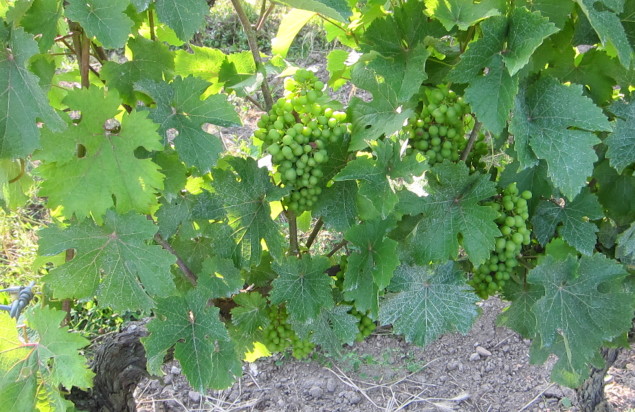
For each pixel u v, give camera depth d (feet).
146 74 2.83
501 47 2.61
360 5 3.28
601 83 2.97
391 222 2.84
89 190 2.49
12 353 2.71
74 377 2.70
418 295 3.00
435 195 2.83
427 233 2.87
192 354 2.80
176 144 2.64
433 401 6.02
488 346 6.59
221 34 9.75
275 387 6.13
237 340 3.25
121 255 2.62
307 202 2.97
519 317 3.27
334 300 3.24
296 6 2.64
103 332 5.99
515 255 3.01
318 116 2.83
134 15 2.75
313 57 9.48
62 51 3.12
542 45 2.90
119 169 2.50
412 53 2.79
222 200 2.92
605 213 3.29
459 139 2.96
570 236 3.01
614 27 2.58
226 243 2.95
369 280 2.89
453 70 2.60
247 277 3.29
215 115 2.66
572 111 2.68
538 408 5.92
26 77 2.36
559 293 2.99
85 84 2.69
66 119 2.43
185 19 2.47
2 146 2.41
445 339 6.68
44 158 2.42
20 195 2.90
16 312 3.00
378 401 6.02
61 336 2.69
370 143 2.90
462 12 2.66
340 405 5.96
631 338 4.11
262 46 9.57
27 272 5.98
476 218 2.82
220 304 3.26
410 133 2.90
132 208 2.53
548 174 2.67
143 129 2.48
